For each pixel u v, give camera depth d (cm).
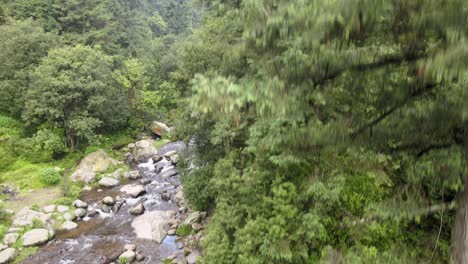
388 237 688
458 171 305
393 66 276
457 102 266
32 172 2022
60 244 1382
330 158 484
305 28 247
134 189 1869
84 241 1408
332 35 245
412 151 344
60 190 1858
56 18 3522
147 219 1527
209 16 1530
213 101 274
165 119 3228
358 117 326
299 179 834
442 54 207
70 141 2353
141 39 4903
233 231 910
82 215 1616
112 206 1722
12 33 2508
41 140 2156
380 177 616
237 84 296
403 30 247
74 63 2273
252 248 766
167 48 4825
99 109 2461
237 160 1026
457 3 202
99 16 3756
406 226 684
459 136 306
